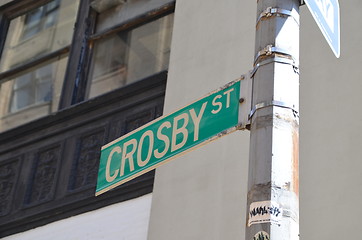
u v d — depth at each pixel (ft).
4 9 44.55
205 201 27.12
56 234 32.76
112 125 34.22
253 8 31.12
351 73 25.76
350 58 26.11
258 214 13.66
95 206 31.91
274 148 14.24
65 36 40.83
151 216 28.66
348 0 27.48
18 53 42.75
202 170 28.07
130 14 38.50
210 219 26.48
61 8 42.39
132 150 18.15
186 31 33.53
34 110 39.40
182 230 27.12
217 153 27.99
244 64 29.58
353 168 23.54
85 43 39.14
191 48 32.58
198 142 16.28
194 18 33.65
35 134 37.55
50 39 41.63
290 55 15.42
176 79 32.07
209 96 16.79
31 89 40.52
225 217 26.02
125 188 31.07
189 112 17.10
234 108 15.83
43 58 41.11
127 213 30.40
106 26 39.24
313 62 27.02
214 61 31.04
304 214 23.67
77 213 32.50
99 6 40.11
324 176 24.00
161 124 17.70
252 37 30.14
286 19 15.75
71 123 36.17
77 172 34.17
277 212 13.55
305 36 27.89
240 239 24.93
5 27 44.01
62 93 37.86
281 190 13.80
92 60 38.58
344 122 24.77
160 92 33.22
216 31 32.07
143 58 36.17
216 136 15.88
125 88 34.71
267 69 15.26
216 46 31.48
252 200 13.94
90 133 34.99
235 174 26.78
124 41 37.91
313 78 26.61
